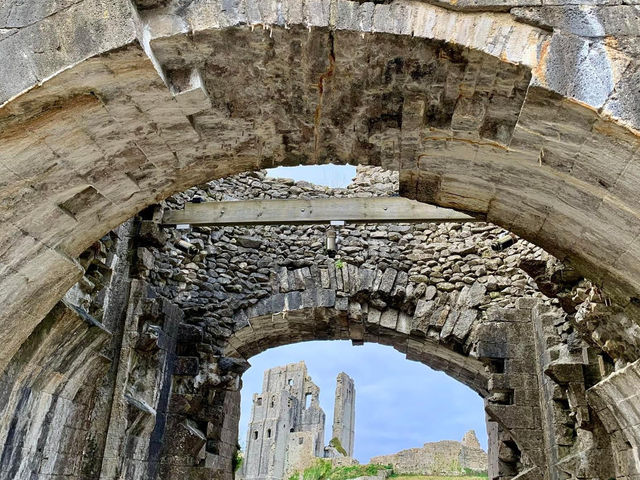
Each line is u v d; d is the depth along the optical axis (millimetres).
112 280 7719
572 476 6992
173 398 8617
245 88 3875
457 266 9930
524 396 8383
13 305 4105
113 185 4199
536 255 9289
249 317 9953
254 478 45781
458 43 3348
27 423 4977
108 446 7074
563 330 7863
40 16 3271
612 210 3736
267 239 10500
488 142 3918
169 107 3748
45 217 3934
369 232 10445
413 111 3914
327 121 4211
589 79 3168
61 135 3561
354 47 3520
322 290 10000
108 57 3229
